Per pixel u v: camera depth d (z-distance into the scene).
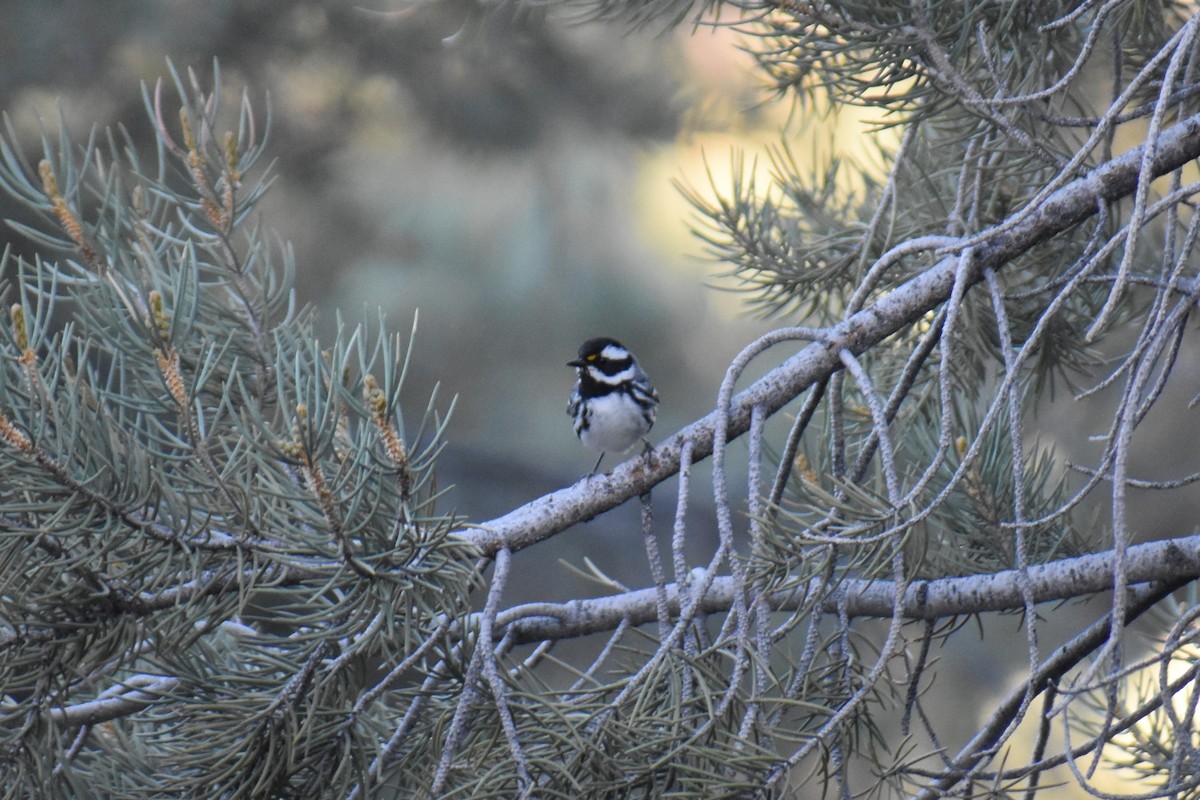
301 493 4.65
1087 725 6.77
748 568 4.60
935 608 6.03
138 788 4.96
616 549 19.92
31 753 4.82
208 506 4.75
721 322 20.39
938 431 6.81
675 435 5.49
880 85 6.00
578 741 4.22
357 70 15.62
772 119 12.30
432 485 4.66
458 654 5.07
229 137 5.92
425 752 5.24
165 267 6.15
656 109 15.73
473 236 18.86
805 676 4.57
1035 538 6.43
